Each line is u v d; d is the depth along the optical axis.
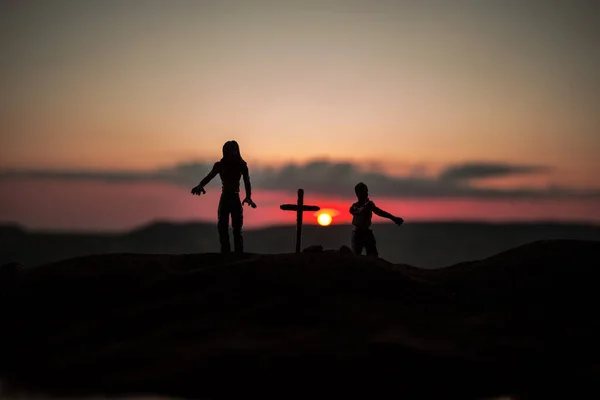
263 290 13.21
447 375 10.61
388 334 11.73
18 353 12.09
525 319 12.89
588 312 13.47
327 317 12.33
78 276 14.25
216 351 11.08
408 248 92.88
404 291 13.58
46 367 11.40
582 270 14.80
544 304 13.73
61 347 12.12
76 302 13.53
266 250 82.88
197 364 10.78
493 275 14.84
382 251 90.94
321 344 11.24
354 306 12.77
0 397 10.29
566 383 10.54
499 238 98.06
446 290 14.04
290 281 13.41
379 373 10.56
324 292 13.16
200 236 98.81
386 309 12.84
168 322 12.52
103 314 13.06
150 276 14.14
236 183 16.17
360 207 16.64
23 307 13.55
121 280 14.02
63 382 10.76
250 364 10.73
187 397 10.12
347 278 13.62
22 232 100.19
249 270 13.82
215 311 12.71
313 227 89.25
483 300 13.85
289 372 10.55
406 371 10.63
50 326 12.93
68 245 96.19
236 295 13.11
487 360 11.03
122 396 10.16
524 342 11.80
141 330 12.39
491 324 12.46
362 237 16.56
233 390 10.27
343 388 10.30
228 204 16.02
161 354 11.30
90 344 12.12
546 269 14.91
